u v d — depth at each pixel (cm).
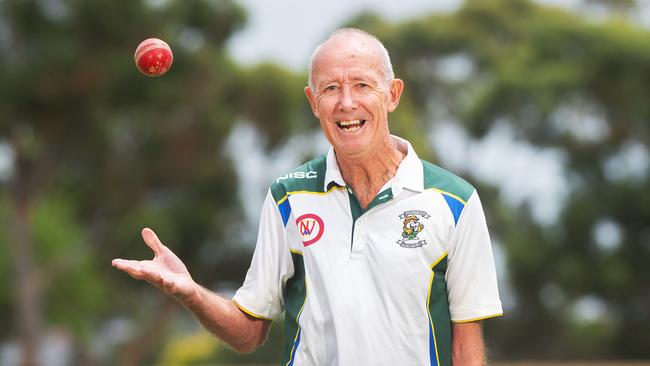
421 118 3656
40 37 2100
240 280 3088
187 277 336
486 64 3669
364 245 340
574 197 3019
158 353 3572
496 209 3241
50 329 2752
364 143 339
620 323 3119
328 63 339
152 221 2728
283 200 356
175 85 2327
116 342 3177
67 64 2072
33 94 2095
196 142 2645
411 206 341
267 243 358
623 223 3003
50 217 2700
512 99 3127
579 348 3178
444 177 348
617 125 3130
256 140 2884
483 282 345
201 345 3503
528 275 3067
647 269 2973
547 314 3130
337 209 348
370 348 335
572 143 3147
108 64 2125
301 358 345
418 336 337
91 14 2088
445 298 344
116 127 2534
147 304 3138
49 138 2259
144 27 2212
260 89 2736
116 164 2609
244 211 2994
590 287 2997
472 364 343
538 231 3064
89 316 2945
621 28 3127
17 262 2319
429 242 338
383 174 349
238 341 363
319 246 345
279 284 359
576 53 3162
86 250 2689
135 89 2184
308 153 2894
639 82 3052
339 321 336
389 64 349
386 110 346
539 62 3206
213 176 2850
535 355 3173
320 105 342
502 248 3169
